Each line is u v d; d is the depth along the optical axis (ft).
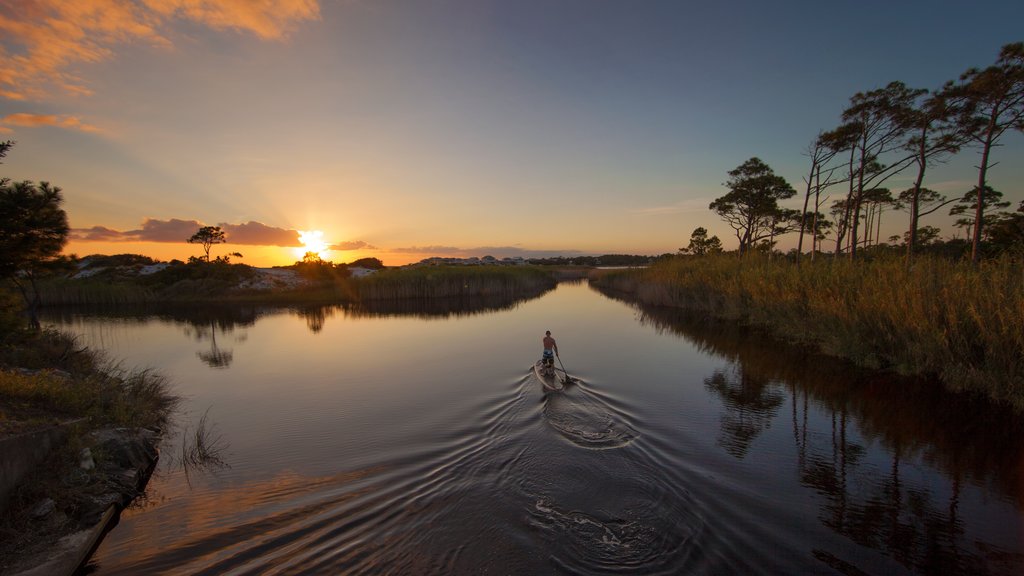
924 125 76.07
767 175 134.51
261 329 85.61
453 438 30.50
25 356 37.88
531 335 73.20
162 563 17.93
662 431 30.55
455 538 18.85
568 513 20.59
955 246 96.17
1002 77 59.47
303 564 17.49
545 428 31.12
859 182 86.74
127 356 61.82
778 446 28.04
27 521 18.90
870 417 32.58
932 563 17.03
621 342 64.54
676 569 16.71
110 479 23.39
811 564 16.97
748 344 59.16
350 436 31.58
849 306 50.88
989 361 34.91
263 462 27.61
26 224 37.45
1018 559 17.25
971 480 23.47
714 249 152.76
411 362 55.42
